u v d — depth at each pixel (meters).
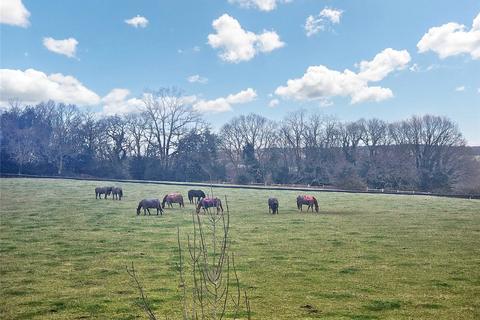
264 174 100.81
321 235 26.66
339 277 17.03
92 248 22.62
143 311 13.16
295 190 71.06
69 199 49.56
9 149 105.62
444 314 12.88
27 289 15.52
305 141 115.12
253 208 42.88
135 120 113.44
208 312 12.84
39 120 117.75
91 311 13.24
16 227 29.55
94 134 112.19
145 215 36.38
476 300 14.15
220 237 25.84
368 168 95.62
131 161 106.12
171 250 22.06
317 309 13.36
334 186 87.12
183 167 106.25
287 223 31.98
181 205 44.41
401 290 15.30
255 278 16.86
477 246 23.17
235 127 119.81
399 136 106.88
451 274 17.41
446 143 99.25
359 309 13.38
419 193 67.81
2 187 64.12
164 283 16.16
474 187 79.19
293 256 20.70
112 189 50.97
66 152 107.12
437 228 29.67
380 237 25.97
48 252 21.64
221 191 66.75
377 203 49.12
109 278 16.92
